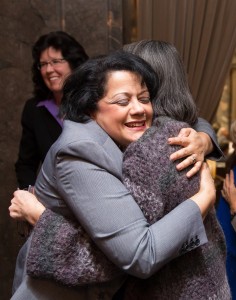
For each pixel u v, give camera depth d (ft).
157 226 3.42
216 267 3.76
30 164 8.28
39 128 8.01
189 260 3.67
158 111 4.09
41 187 4.02
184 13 9.87
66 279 3.62
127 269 3.37
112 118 3.75
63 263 3.64
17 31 10.05
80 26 10.21
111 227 3.37
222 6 9.90
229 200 7.89
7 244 10.68
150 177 3.50
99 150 3.55
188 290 3.64
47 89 8.14
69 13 10.18
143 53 4.25
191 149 3.72
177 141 3.67
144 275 3.35
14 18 9.98
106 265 3.64
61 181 3.60
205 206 3.61
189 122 4.30
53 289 3.96
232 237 7.86
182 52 10.02
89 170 3.49
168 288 3.66
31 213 4.09
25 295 4.00
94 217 3.41
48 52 7.71
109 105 3.75
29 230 4.79
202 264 3.68
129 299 3.86
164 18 9.92
